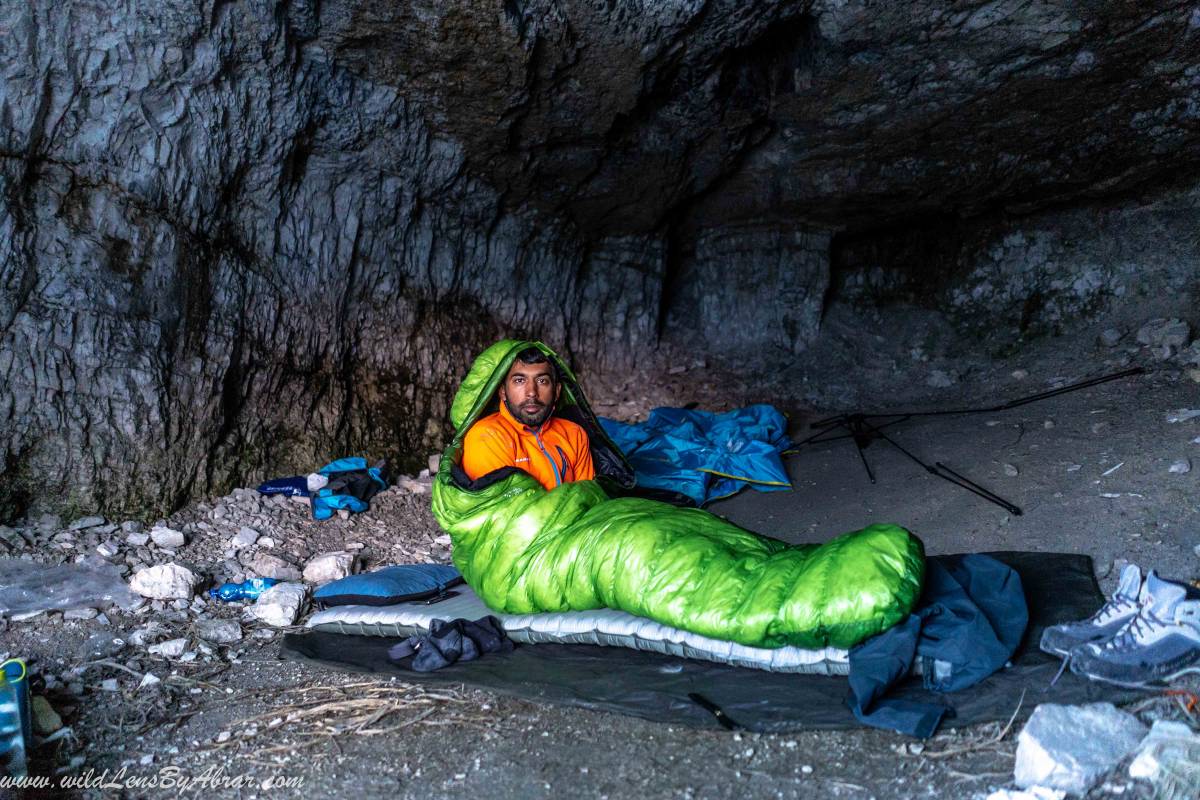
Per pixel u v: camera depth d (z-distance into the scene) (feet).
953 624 10.16
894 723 9.03
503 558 12.31
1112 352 20.62
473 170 20.54
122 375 14.96
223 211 16.74
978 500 15.25
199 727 10.23
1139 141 20.35
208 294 16.35
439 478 13.24
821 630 9.96
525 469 13.23
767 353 25.77
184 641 12.24
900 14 17.57
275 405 17.80
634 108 20.08
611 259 25.18
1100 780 7.91
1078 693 9.36
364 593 13.07
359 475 18.03
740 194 24.59
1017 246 23.56
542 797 8.50
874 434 19.76
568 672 11.03
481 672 11.23
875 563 9.96
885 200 23.54
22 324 14.06
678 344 26.45
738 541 11.66
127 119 14.76
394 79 17.49
